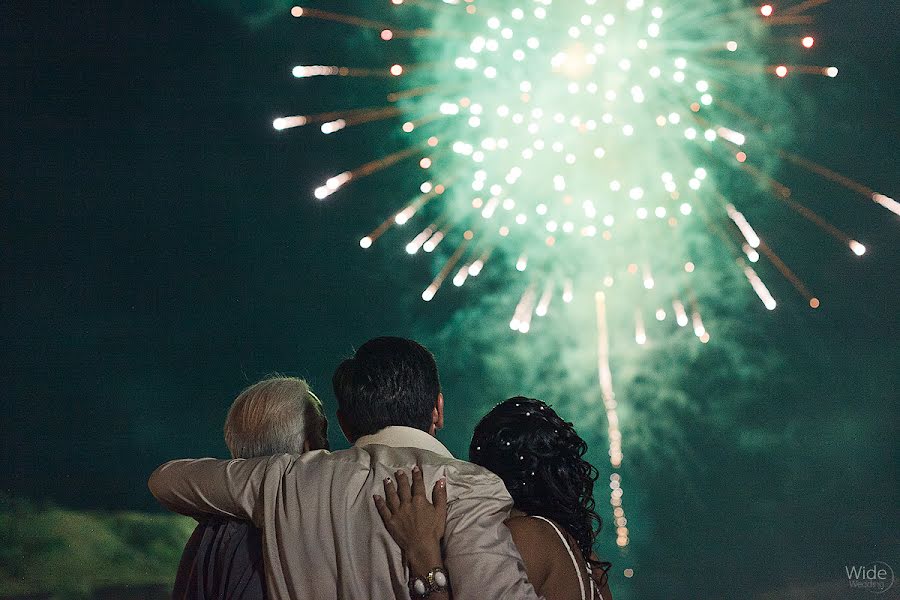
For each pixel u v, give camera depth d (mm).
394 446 2633
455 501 2434
